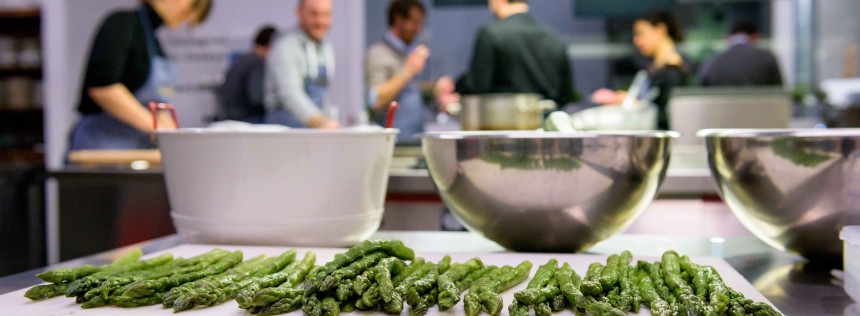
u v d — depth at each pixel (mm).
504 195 981
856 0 4898
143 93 4387
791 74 5031
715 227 1808
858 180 843
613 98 4137
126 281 803
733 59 4289
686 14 4855
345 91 4961
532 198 973
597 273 845
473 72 3758
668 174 1850
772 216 921
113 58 4195
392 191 1991
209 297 768
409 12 4258
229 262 932
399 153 2863
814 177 861
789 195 886
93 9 4715
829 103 4539
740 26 4363
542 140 943
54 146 4836
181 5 4551
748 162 905
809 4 4938
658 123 4059
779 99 3393
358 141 1083
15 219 2502
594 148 941
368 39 5031
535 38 3686
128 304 769
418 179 1966
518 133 958
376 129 1123
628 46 4965
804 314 725
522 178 963
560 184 958
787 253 1069
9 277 930
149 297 780
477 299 729
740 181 929
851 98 4445
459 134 987
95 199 2410
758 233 987
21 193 2496
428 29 5141
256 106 4582
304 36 4199
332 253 1025
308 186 1059
